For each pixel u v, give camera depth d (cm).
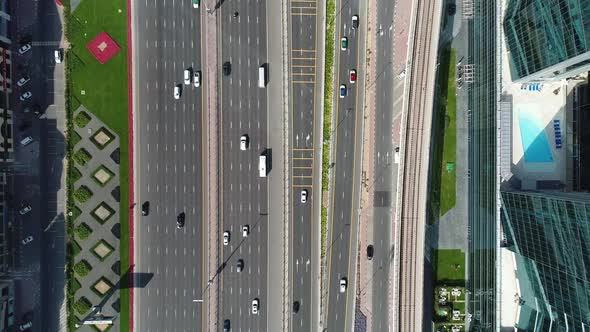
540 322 7856
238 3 9388
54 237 9369
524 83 8225
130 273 9444
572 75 7606
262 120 9538
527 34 7712
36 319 9362
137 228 9444
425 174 9144
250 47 9456
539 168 8206
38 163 9300
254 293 9644
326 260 9650
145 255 9469
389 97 9612
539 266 7731
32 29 9206
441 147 9769
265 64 9488
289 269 9638
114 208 9388
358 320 9688
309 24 9444
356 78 9556
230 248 9588
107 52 9262
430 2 8962
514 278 8619
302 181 9625
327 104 9512
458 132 9775
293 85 9494
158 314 9500
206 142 9494
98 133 9312
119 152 9356
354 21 9444
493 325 8331
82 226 9338
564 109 8200
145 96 9375
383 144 9650
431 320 9825
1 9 8900
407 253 9288
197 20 9369
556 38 6925
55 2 9162
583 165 8156
